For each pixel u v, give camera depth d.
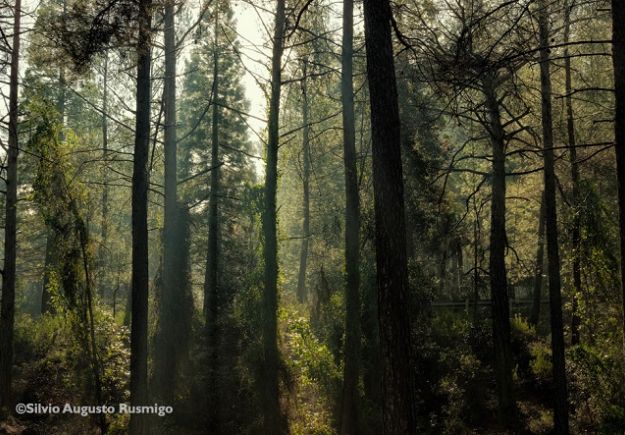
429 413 17.14
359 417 14.51
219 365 16.11
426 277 20.78
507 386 16.30
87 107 27.44
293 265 41.09
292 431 14.66
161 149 23.25
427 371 18.34
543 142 16.64
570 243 20.41
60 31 10.99
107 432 14.00
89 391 14.78
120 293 36.34
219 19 15.22
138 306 12.36
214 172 24.27
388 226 7.95
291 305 21.55
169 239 16.47
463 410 17.02
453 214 25.02
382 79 8.21
